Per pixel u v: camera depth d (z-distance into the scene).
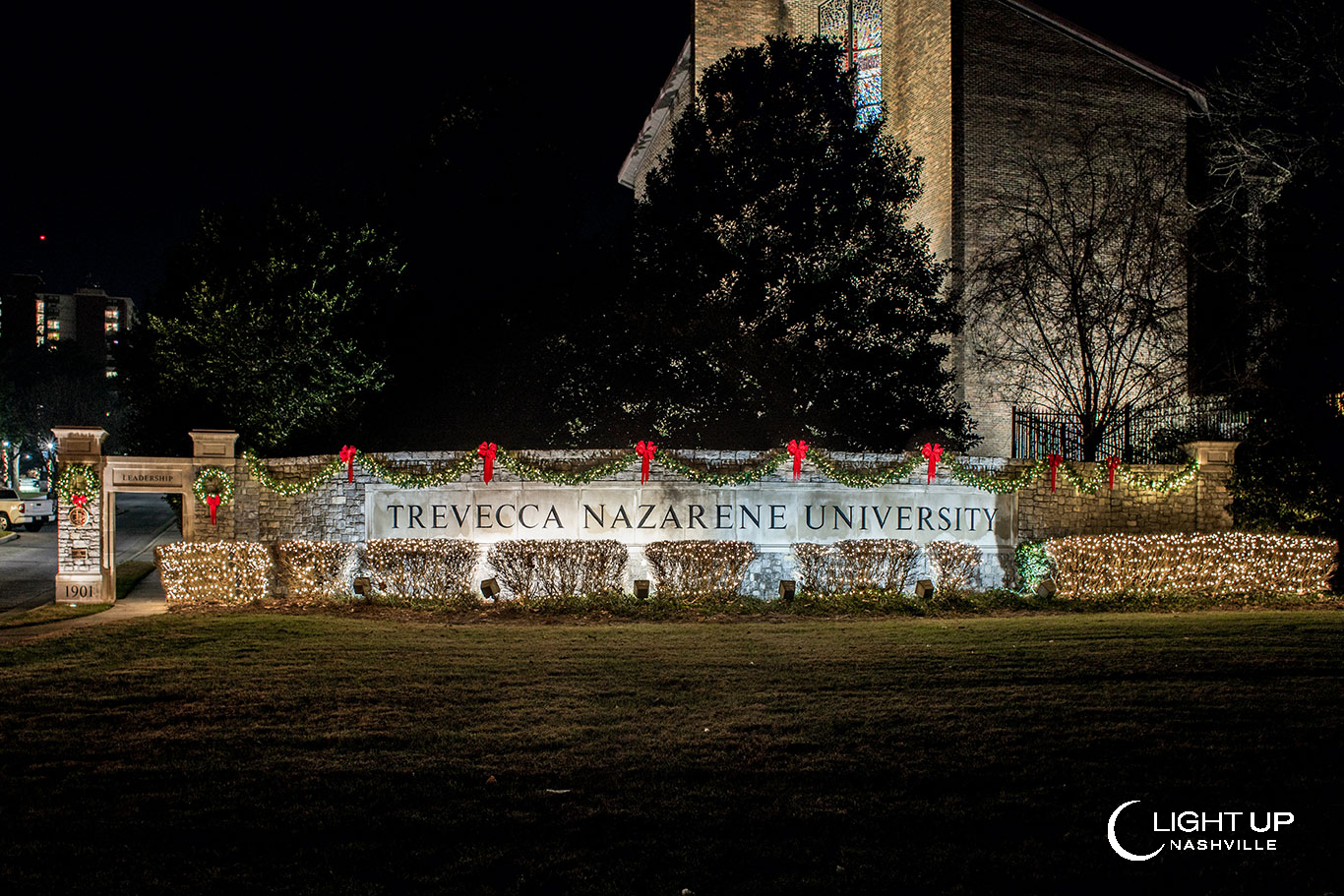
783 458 17.28
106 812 5.51
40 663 10.10
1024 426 24.80
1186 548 16.50
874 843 5.06
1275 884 4.63
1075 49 29.34
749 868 4.78
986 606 15.80
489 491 16.89
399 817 5.42
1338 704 7.59
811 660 10.13
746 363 20.55
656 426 20.83
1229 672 8.93
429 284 24.20
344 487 16.94
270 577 16.23
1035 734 6.93
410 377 23.69
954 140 28.28
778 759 6.44
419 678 9.23
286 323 25.80
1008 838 5.12
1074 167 28.28
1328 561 16.38
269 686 8.85
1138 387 26.09
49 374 84.94
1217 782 5.87
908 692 8.38
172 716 7.68
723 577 16.02
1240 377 20.78
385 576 16.00
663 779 6.07
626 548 16.50
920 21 30.50
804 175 22.47
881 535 17.39
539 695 8.44
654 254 22.25
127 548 29.81
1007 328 26.38
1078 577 16.38
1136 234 24.80
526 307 22.27
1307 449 17.53
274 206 27.08
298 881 4.64
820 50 24.05
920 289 22.78
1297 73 20.14
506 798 5.73
